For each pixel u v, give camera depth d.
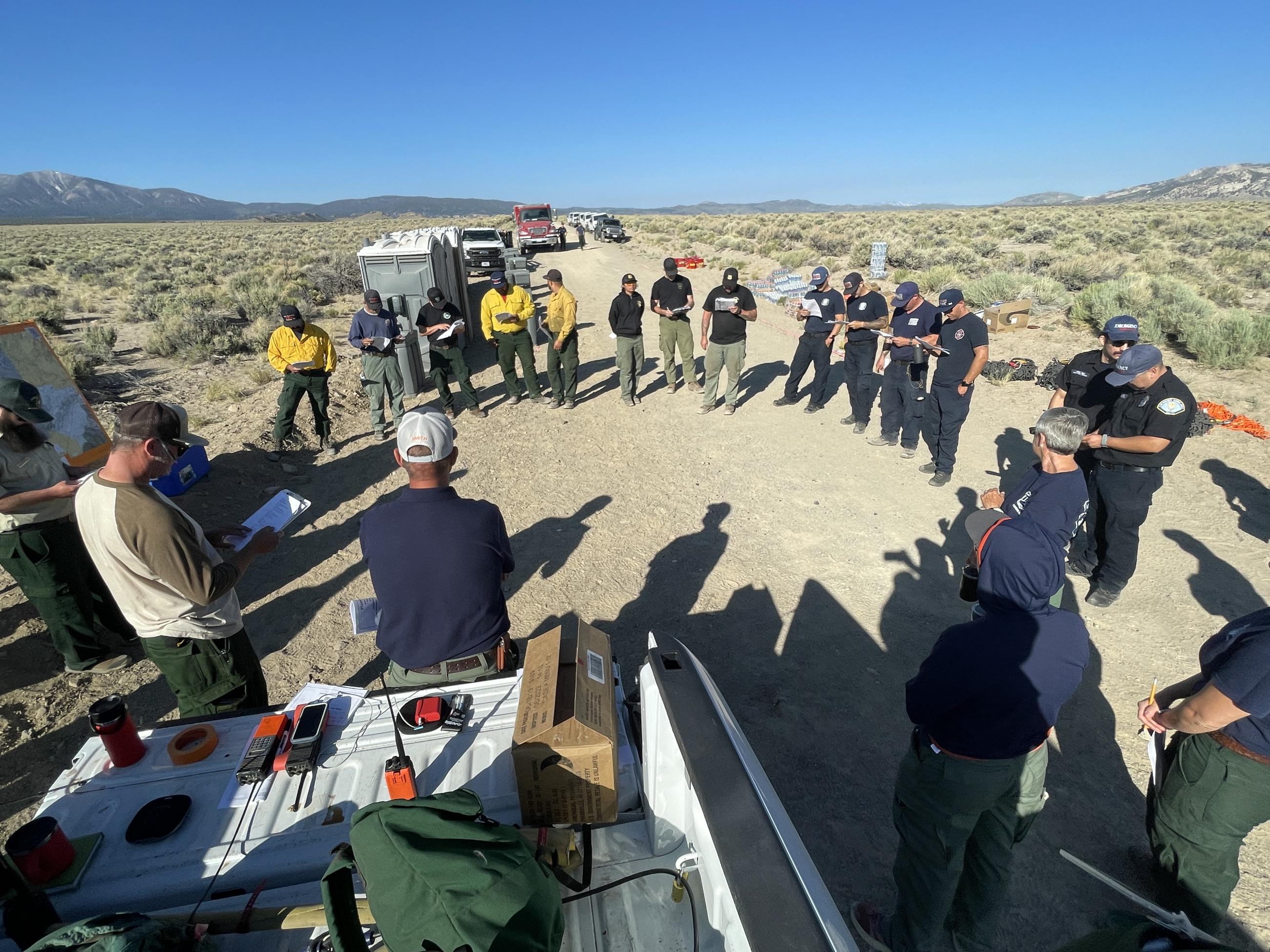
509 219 77.75
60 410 5.16
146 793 1.91
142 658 4.36
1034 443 3.42
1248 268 19.34
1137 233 31.16
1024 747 2.09
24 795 3.31
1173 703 2.51
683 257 30.80
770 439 8.42
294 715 2.13
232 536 2.94
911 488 6.95
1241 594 5.00
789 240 32.56
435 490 2.46
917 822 2.28
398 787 1.77
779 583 5.29
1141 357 4.21
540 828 1.75
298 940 1.52
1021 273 20.02
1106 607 4.92
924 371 7.38
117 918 1.37
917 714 2.16
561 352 9.38
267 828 1.79
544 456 7.93
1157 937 1.21
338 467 7.52
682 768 1.72
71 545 3.96
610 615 4.88
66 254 36.81
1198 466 7.21
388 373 8.17
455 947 1.20
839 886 2.89
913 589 5.21
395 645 2.46
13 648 4.33
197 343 13.45
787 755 3.62
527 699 1.91
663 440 8.45
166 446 2.47
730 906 1.33
